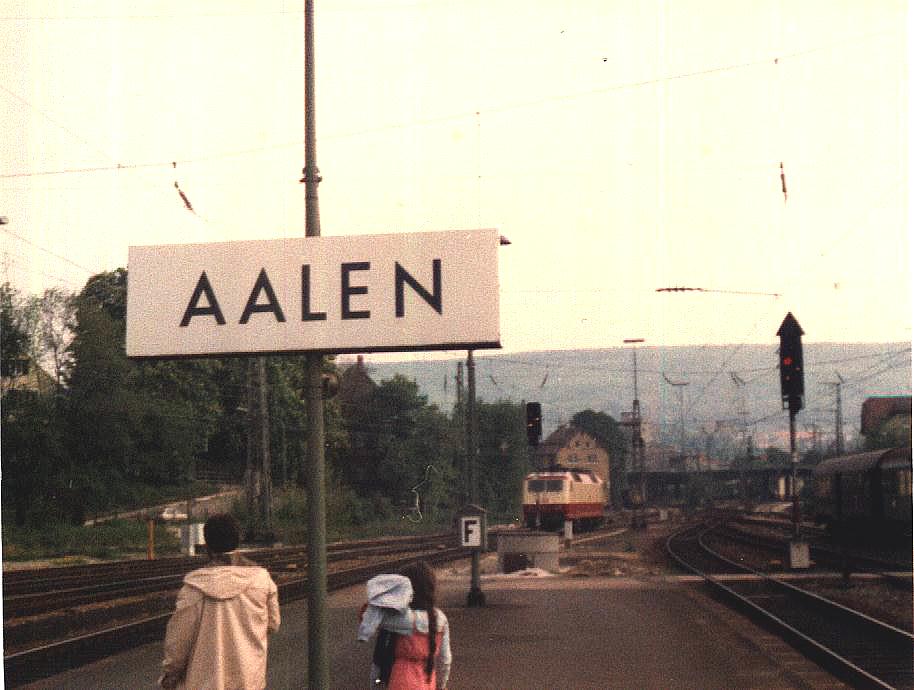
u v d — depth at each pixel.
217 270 9.13
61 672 13.78
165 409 61.44
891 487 36.94
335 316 9.02
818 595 22.50
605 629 17.62
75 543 48.25
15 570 33.25
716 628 17.75
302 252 9.08
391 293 9.01
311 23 10.37
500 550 32.75
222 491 72.56
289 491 60.81
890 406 64.62
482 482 79.31
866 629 17.66
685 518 86.81
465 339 8.93
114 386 57.28
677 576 29.84
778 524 60.50
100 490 55.81
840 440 67.75
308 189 10.18
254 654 6.56
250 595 6.58
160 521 57.97
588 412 105.81
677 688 12.01
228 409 73.75
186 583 6.56
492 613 20.27
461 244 8.98
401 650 6.79
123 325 59.16
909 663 14.15
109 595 24.42
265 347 9.07
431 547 50.34
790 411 23.84
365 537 64.06
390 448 81.69
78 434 56.09
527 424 29.72
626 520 87.44
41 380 56.28
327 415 76.94
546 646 15.53
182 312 9.10
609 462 105.06
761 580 27.73
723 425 100.25
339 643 16.52
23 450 53.88
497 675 12.88
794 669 13.46
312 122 10.24
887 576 26.80
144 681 13.00
